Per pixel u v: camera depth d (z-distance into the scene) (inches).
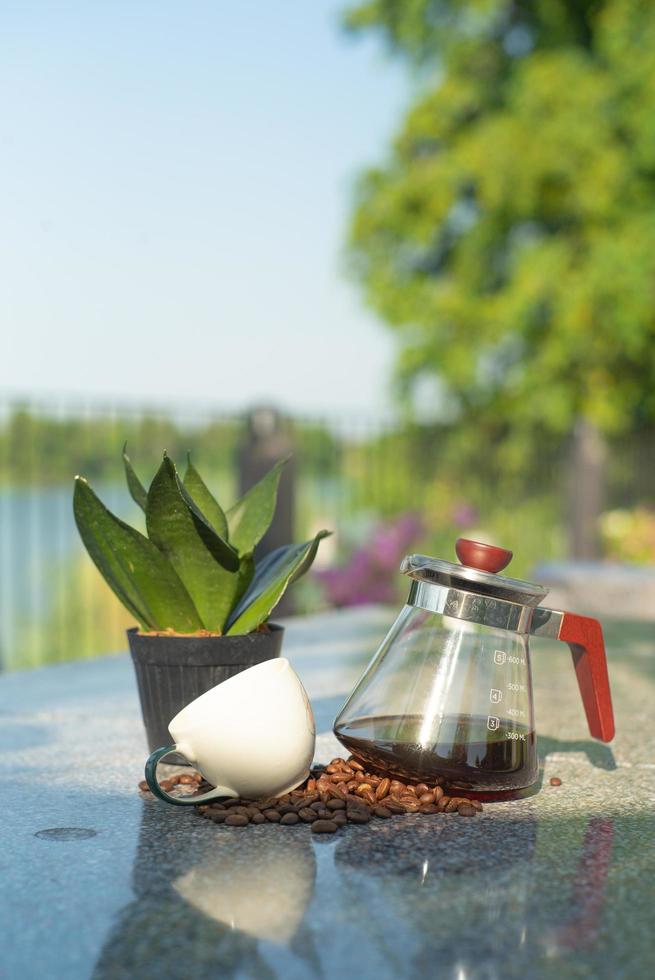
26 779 50.5
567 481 335.0
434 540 280.5
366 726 46.9
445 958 29.3
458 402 474.9
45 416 182.7
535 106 403.2
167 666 50.2
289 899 33.8
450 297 445.4
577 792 49.1
